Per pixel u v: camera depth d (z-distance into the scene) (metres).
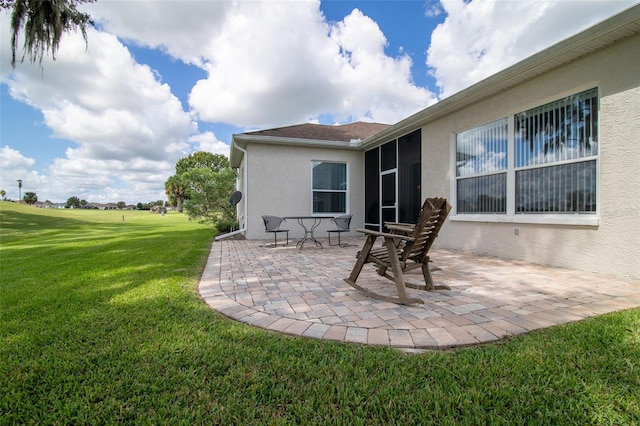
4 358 1.93
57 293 3.39
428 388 1.57
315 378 1.68
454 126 6.56
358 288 3.34
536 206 5.00
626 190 3.85
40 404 1.49
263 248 7.38
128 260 5.66
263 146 9.31
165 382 1.66
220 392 1.57
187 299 3.14
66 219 22.42
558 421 1.32
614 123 3.95
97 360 1.89
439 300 3.03
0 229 15.73
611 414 1.35
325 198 10.03
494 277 4.00
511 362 1.78
